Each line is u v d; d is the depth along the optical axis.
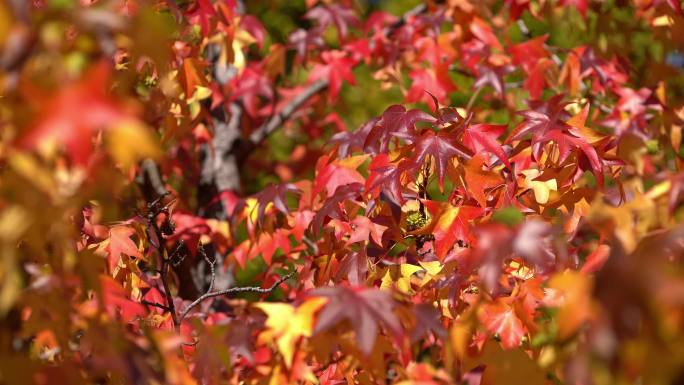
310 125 6.16
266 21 8.27
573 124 3.64
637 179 4.43
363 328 3.12
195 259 4.61
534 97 4.59
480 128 3.61
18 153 2.94
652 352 2.73
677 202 3.15
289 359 3.23
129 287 3.74
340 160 3.81
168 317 3.71
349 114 8.12
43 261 3.20
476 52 4.70
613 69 4.64
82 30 2.97
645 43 5.81
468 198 3.62
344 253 3.72
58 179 3.04
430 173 3.69
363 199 3.75
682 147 5.28
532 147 3.60
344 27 5.17
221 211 4.75
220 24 4.37
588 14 5.25
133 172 4.02
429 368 3.31
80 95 2.64
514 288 3.50
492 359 3.32
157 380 3.15
